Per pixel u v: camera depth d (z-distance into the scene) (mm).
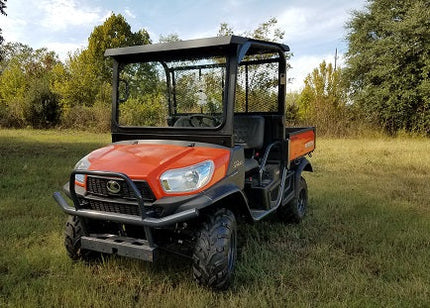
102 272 2906
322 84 16938
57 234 3605
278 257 3254
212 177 2564
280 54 3715
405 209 4793
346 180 6633
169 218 2322
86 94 21203
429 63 14141
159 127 3059
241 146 2979
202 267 2531
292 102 17141
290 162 3943
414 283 2781
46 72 29250
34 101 18297
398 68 14945
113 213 2527
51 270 2889
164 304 2457
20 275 2807
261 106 3961
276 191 3686
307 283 2807
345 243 3623
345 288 2713
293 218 4207
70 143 11492
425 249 3424
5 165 7105
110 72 23562
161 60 3158
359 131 15492
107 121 17312
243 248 3377
